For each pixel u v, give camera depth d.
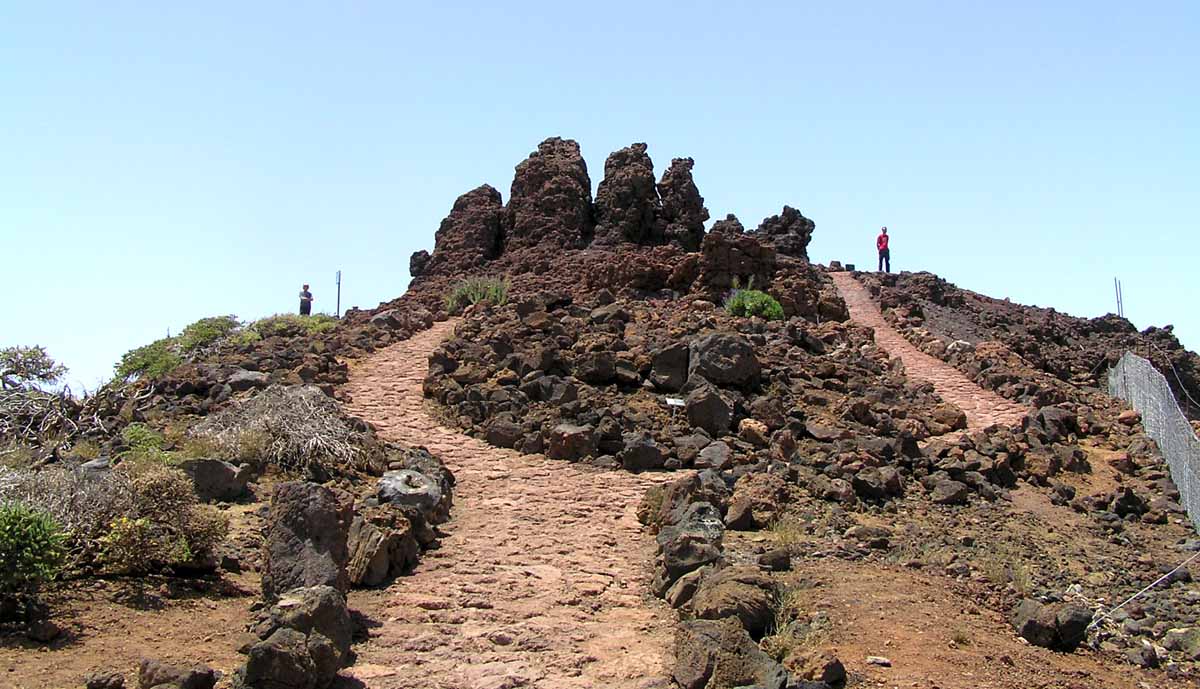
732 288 30.77
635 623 11.60
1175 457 19.80
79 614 10.88
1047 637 11.66
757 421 19.92
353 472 16.64
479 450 19.14
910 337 31.69
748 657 9.59
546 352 22.30
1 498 12.34
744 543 14.34
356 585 12.41
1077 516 17.61
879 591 12.36
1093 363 36.69
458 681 9.86
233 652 10.20
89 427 19.17
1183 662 11.99
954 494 17.38
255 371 22.84
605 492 16.94
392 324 28.47
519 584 12.73
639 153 41.22
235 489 15.28
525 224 39.53
